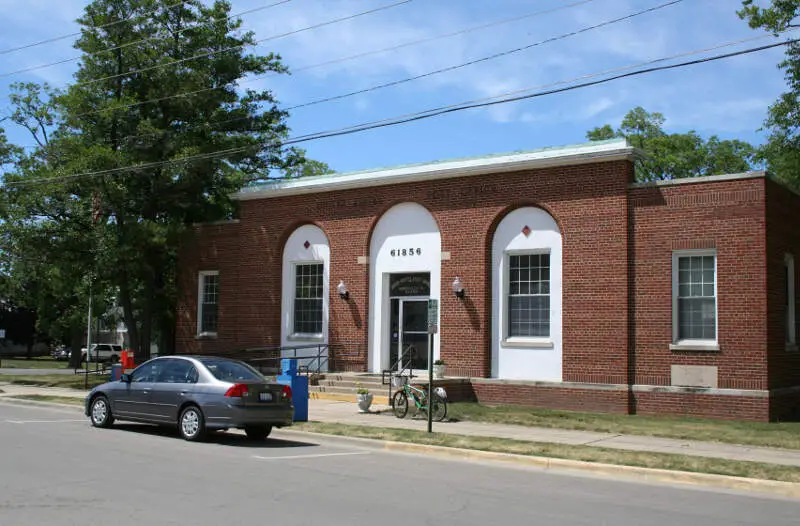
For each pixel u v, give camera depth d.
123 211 28.55
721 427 17.06
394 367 24.14
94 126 28.83
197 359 15.27
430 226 23.69
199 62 29.67
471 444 14.33
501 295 22.11
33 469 10.80
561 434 16.22
